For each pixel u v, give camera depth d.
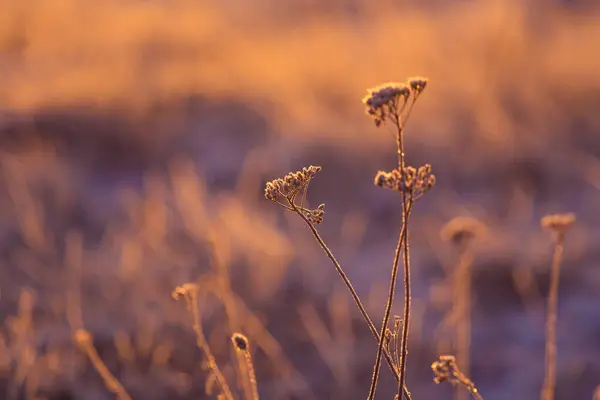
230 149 24.81
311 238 19.41
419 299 16.66
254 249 17.47
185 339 14.66
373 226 20.77
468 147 22.97
